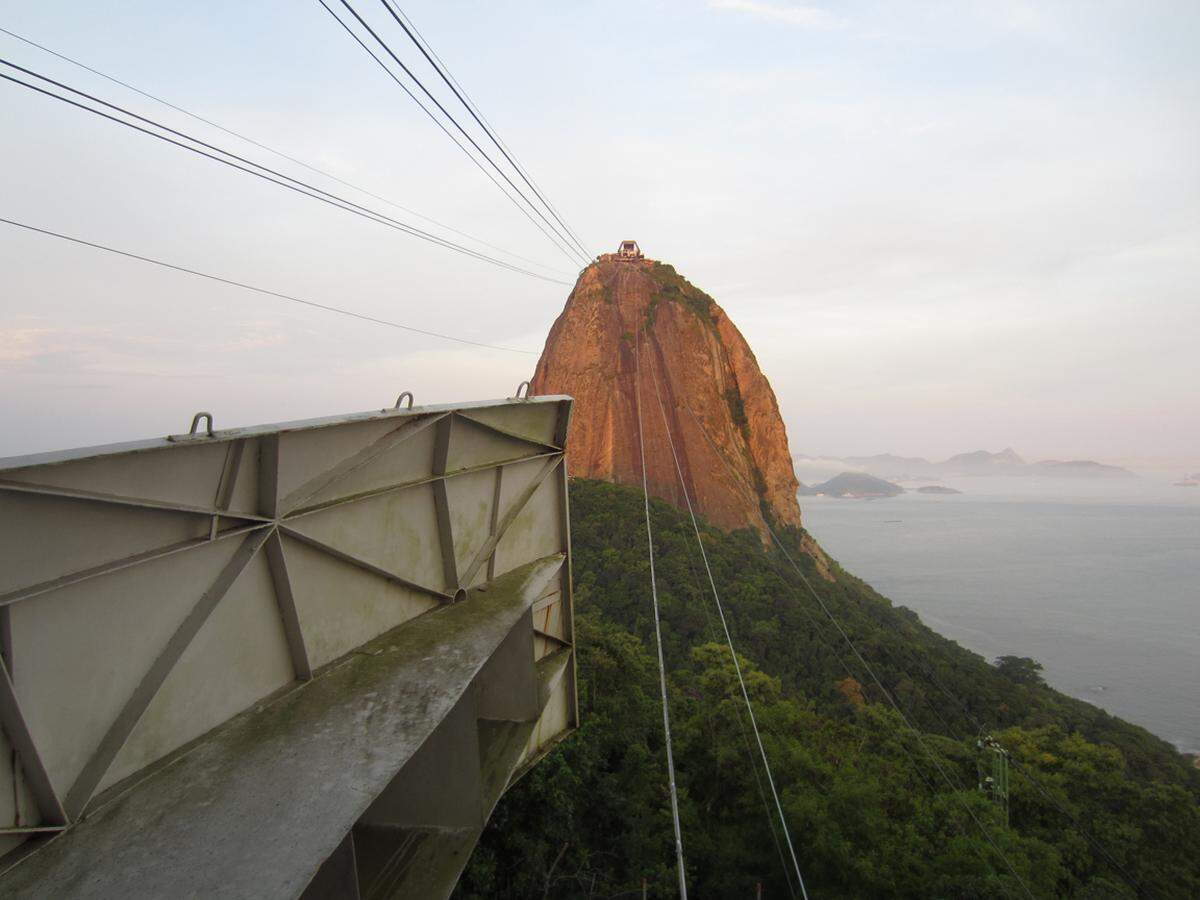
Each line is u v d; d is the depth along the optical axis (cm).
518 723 1020
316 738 596
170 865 438
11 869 426
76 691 482
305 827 480
